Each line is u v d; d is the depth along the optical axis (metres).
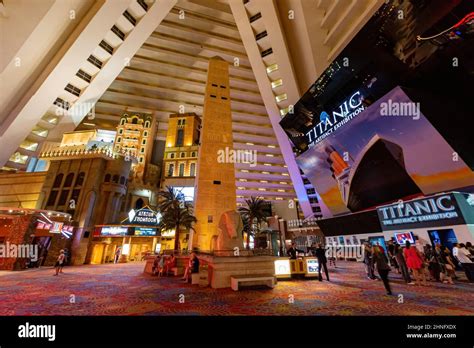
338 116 18.89
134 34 31.78
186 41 44.59
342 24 24.25
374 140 16.83
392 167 16.67
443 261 9.50
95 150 28.91
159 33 43.03
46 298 7.30
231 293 7.81
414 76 13.58
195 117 50.59
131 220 27.77
